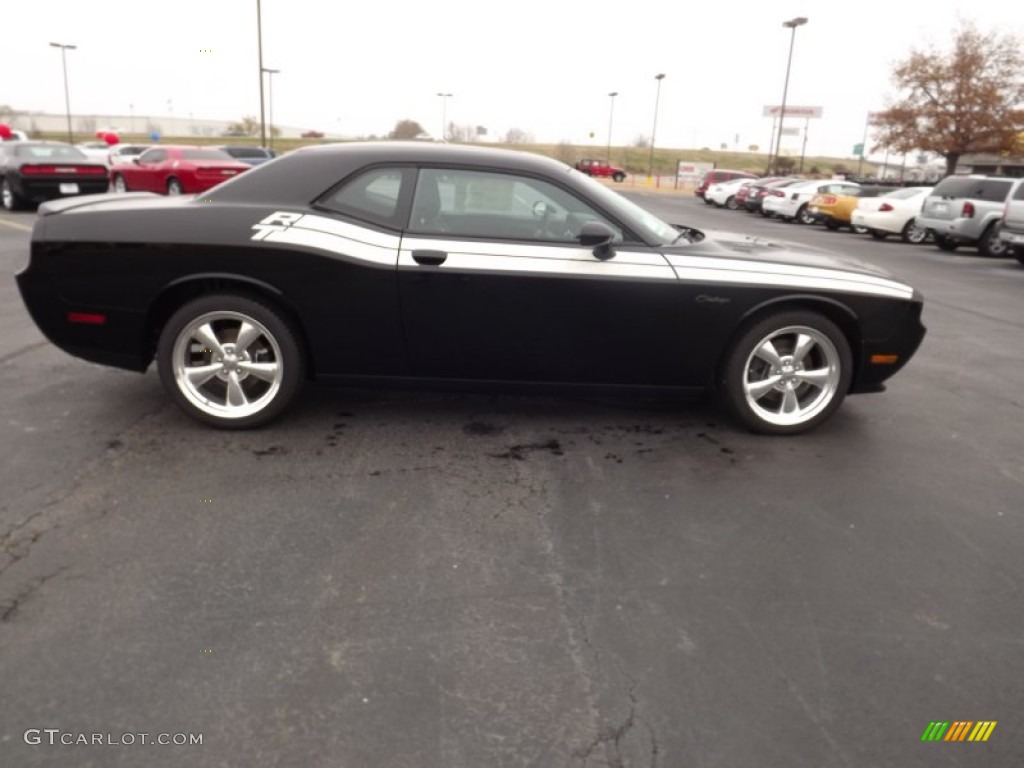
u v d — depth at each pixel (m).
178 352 4.04
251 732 2.08
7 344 5.78
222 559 2.91
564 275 3.95
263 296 4.00
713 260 4.11
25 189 15.49
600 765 2.01
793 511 3.47
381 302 3.96
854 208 20.64
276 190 4.02
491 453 4.02
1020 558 3.13
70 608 2.57
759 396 4.31
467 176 4.04
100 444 3.93
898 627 2.64
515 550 3.06
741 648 2.50
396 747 2.04
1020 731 2.18
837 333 4.23
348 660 2.38
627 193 41.16
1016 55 31.77
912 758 2.07
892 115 33.75
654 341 4.11
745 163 81.00
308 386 4.96
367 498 3.45
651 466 3.92
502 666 2.37
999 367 6.21
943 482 3.85
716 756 2.05
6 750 1.99
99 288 3.97
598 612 2.67
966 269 13.20
